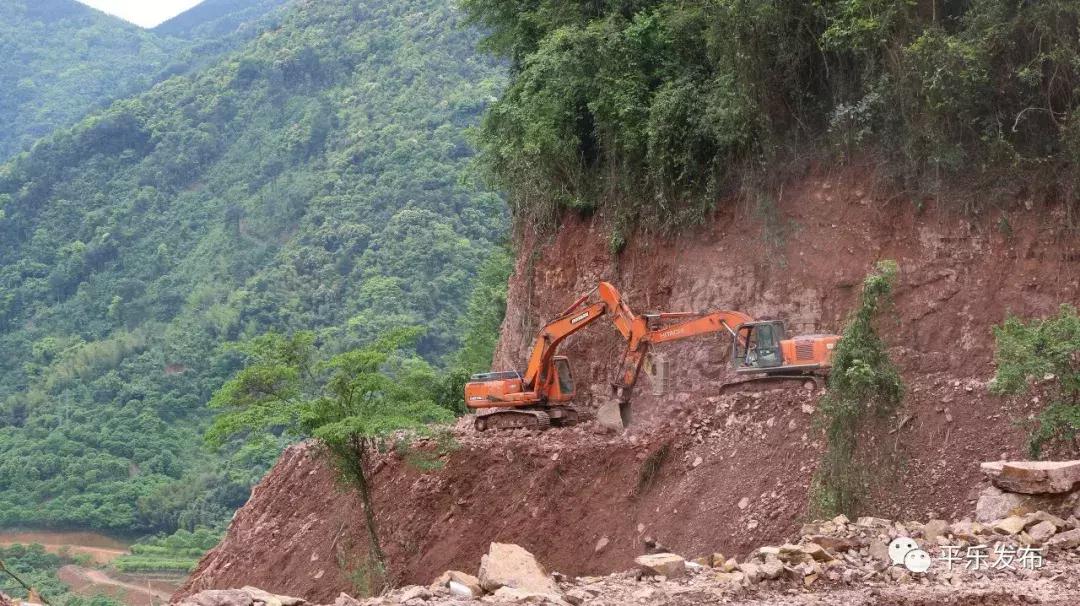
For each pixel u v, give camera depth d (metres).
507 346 34.19
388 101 154.88
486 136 35.34
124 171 175.12
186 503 90.75
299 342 21.73
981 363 22.48
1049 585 10.67
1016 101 23.78
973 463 19.48
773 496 21.05
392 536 26.50
